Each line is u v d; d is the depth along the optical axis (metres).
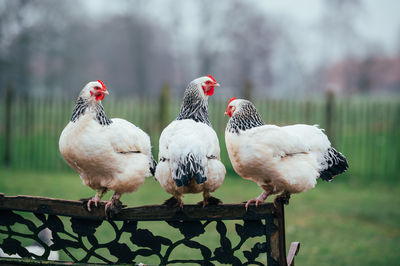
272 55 46.19
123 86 42.53
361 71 47.81
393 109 15.02
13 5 32.41
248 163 4.18
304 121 14.93
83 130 4.15
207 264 3.84
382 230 8.00
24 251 4.11
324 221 8.44
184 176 3.72
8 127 12.83
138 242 3.96
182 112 4.57
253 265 6.30
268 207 3.63
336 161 4.60
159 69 44.47
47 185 10.32
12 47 32.94
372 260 6.53
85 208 4.02
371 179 11.92
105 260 4.01
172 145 3.87
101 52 41.88
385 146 13.86
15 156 13.66
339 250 6.93
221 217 3.75
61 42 36.91
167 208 3.87
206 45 43.06
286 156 4.22
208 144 3.97
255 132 4.14
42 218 4.07
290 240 7.36
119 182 4.34
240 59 43.44
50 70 36.16
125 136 4.30
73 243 4.06
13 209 4.02
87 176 4.49
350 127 17.55
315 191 10.85
